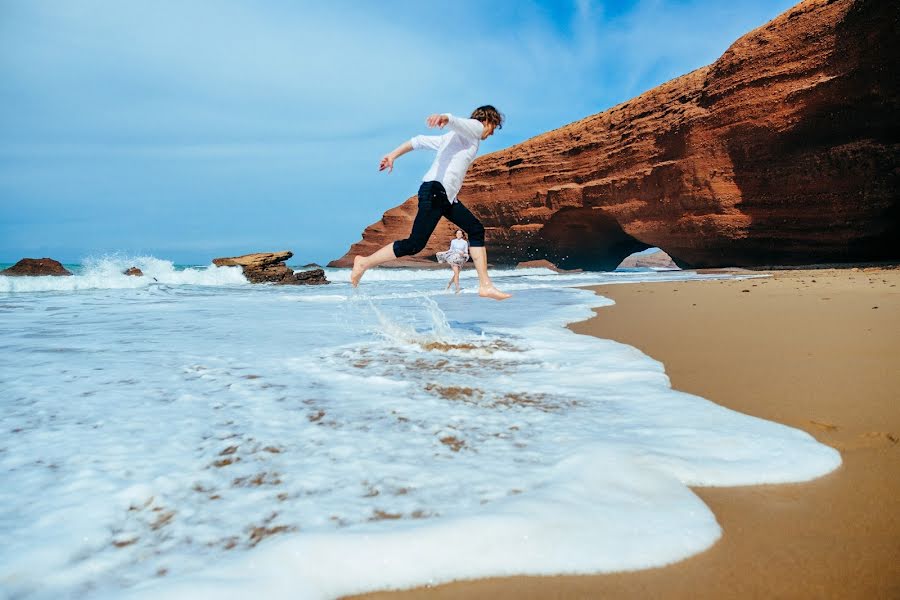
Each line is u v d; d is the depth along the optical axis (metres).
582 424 2.02
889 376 2.58
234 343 4.09
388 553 1.12
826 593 0.99
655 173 27.89
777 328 4.23
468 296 10.05
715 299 7.34
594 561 1.11
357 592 1.03
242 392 2.54
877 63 18.73
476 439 1.86
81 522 1.27
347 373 2.98
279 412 2.21
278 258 18.75
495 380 2.80
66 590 1.01
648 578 1.06
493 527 1.21
